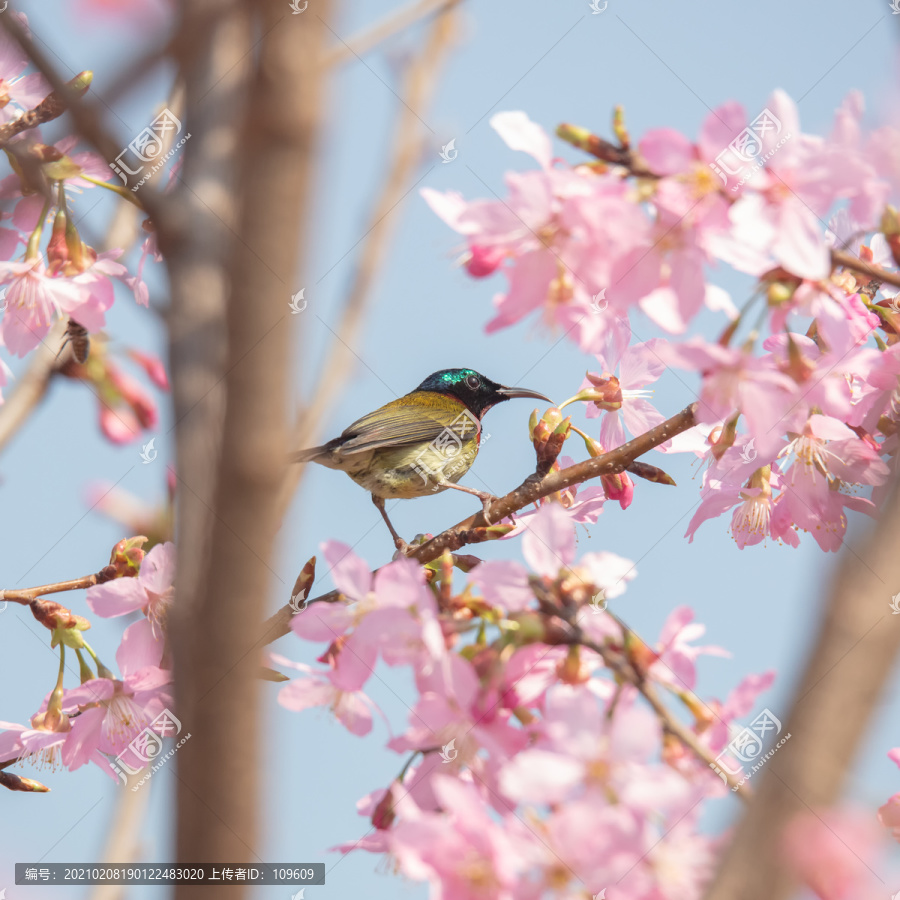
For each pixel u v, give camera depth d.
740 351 5.52
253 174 3.39
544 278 5.53
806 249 5.05
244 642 3.67
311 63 3.35
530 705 5.54
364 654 5.71
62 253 7.37
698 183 5.22
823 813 3.30
